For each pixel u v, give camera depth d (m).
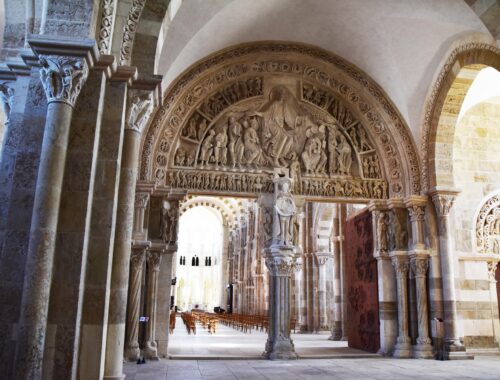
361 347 18.45
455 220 17.75
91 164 7.55
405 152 17.45
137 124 9.13
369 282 18.12
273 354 15.07
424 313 16.16
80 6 7.90
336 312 23.59
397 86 17.05
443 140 16.84
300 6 15.74
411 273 16.83
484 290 17.30
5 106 8.96
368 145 18.02
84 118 7.72
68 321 6.91
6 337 6.78
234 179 16.78
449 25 14.03
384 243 17.20
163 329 15.28
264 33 17.11
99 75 7.93
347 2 15.28
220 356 15.22
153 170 15.90
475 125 19.03
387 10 14.95
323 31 16.98
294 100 18.11
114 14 8.61
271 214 16.66
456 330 15.73
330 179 17.42
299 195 16.97
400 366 13.62
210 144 16.98
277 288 15.62
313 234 29.69
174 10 10.05
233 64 17.44
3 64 9.02
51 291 6.96
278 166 17.20
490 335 16.88
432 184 16.72
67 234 7.21
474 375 11.78
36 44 7.34
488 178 18.48
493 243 17.83
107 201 7.80
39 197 6.97
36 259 6.74
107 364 8.02
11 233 7.13
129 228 8.73
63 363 6.77
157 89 9.17
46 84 7.44
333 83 18.16
